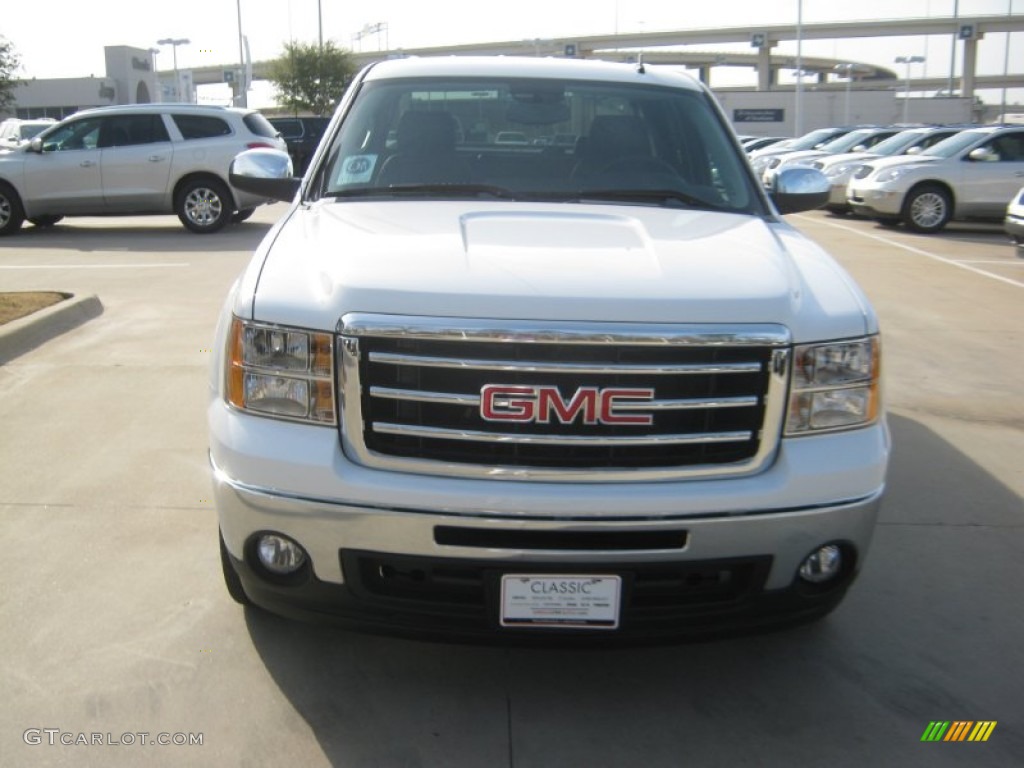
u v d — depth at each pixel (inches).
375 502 104.0
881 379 115.8
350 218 134.2
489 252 115.5
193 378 242.5
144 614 135.8
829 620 139.7
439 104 163.6
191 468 186.4
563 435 104.4
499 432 104.6
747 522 105.8
